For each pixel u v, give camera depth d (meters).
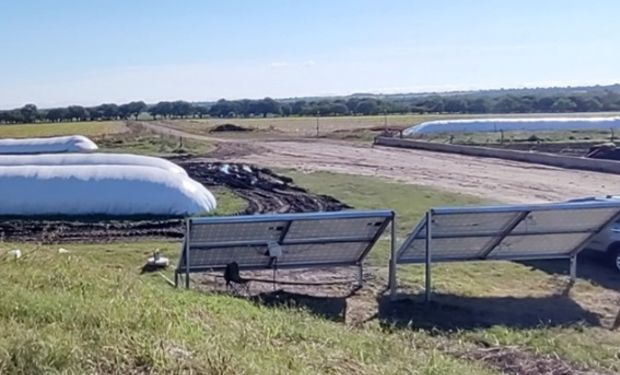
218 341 6.24
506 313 11.55
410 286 12.91
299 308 11.20
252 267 12.47
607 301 12.36
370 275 13.66
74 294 7.45
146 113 123.19
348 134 63.25
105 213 21.31
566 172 32.22
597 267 14.49
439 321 11.07
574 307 11.98
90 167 22.94
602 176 30.53
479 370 8.24
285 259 12.45
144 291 8.57
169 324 6.42
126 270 13.20
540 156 36.34
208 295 10.43
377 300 12.16
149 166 24.86
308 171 34.28
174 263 14.77
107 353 5.34
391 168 35.22
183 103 125.94
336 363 6.55
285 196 26.02
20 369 4.89
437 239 12.28
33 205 21.28
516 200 24.12
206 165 37.25
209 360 5.51
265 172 33.88
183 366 5.31
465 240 12.42
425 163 37.47
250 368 5.54
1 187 21.53
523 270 14.18
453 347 9.70
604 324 11.11
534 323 11.04
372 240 12.41
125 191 21.59
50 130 78.69
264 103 126.06
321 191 27.08
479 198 24.59
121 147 51.72
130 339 5.68
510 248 12.88
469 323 10.99
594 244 14.52
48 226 19.95
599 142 48.34
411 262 12.50
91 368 5.08
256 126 82.12
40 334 5.60
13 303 6.50
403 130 60.62
